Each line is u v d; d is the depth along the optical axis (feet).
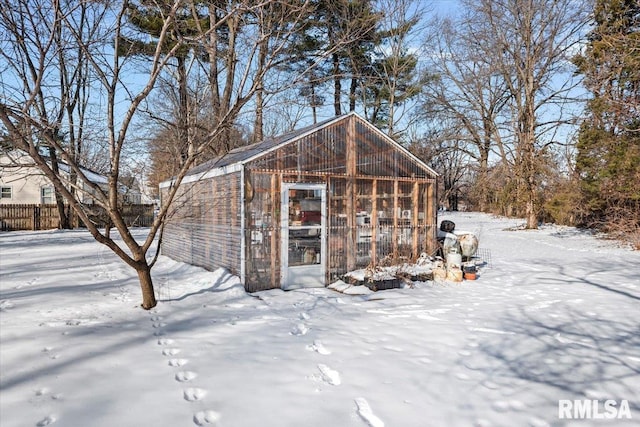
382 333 16.56
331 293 24.14
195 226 31.83
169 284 25.59
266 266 24.49
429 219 31.24
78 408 9.88
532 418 10.04
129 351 13.88
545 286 26.99
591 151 58.34
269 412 9.99
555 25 67.05
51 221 81.56
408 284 26.02
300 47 46.14
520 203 72.49
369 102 77.20
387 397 10.94
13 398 10.29
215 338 15.51
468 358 13.93
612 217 55.67
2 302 20.45
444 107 84.64
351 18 43.42
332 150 26.94
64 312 18.67
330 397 10.87
